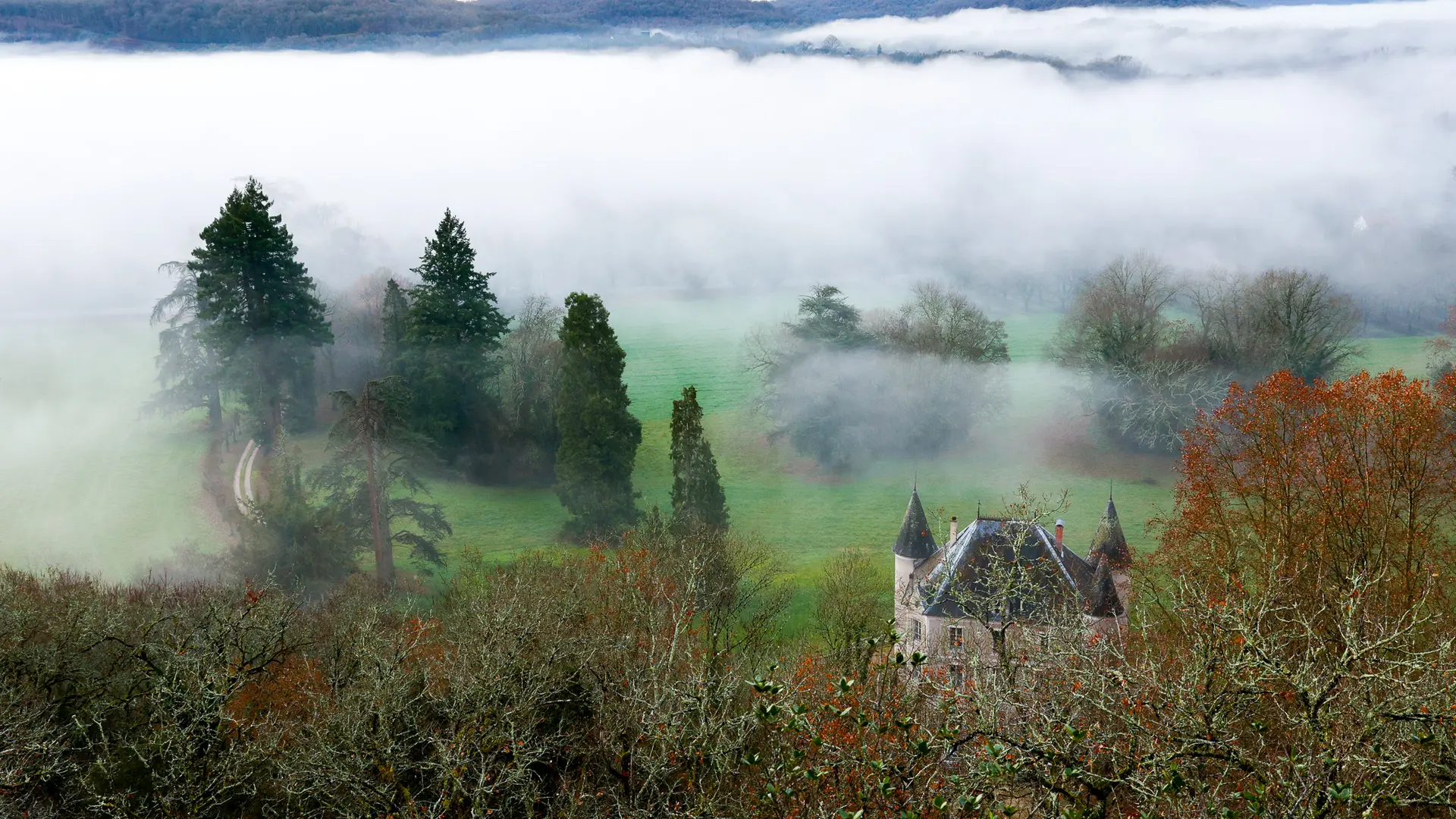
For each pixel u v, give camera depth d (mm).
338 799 22594
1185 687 16734
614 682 28969
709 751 22359
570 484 79438
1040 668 21672
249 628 31344
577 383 80250
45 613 33312
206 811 22953
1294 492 44500
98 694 29469
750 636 42781
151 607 38344
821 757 18234
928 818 16672
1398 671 18422
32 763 23297
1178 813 15359
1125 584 49094
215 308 80438
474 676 25922
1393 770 15297
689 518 65500
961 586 31703
